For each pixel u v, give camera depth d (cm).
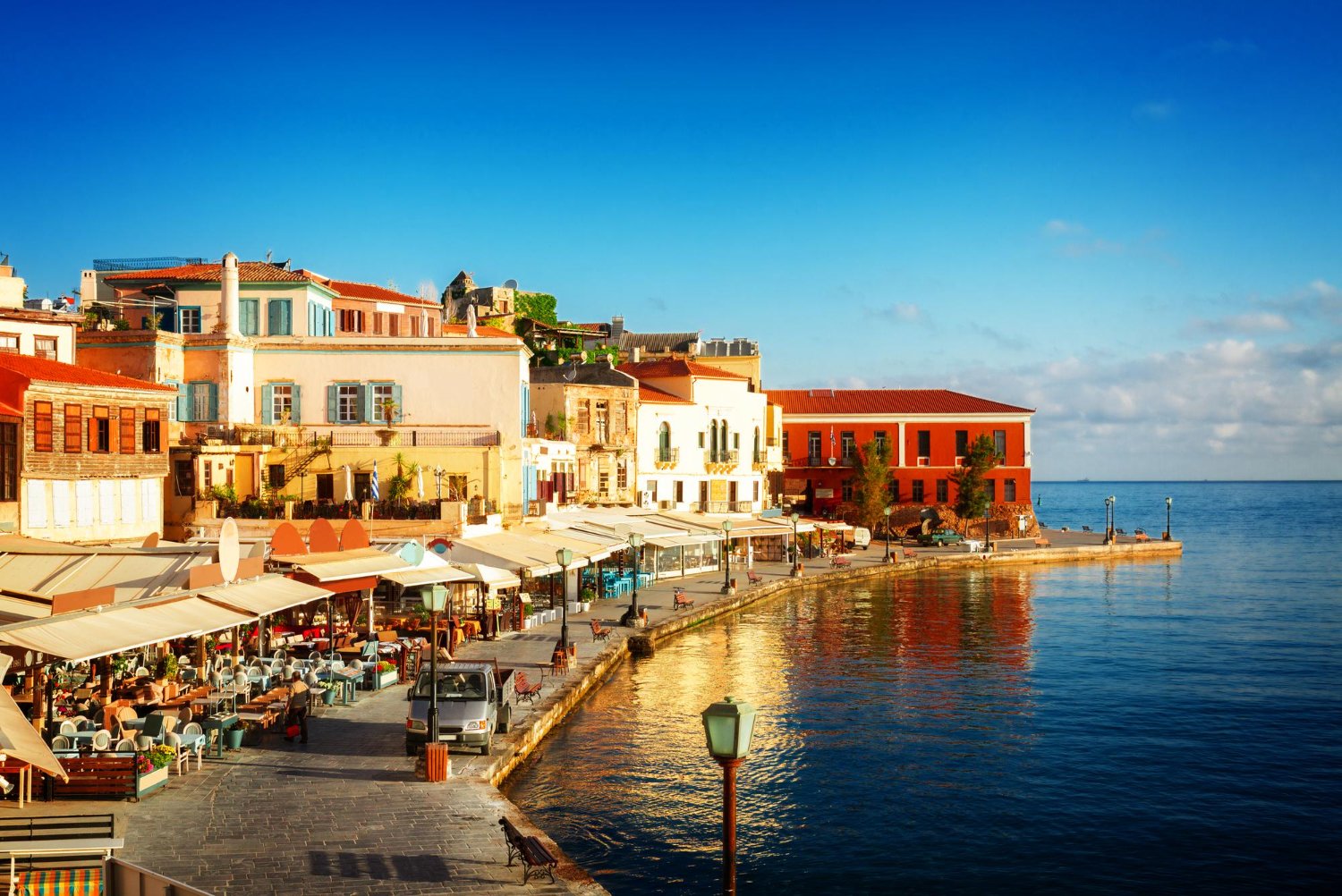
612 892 2403
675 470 9600
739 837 2805
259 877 2036
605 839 2714
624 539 6128
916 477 12038
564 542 5428
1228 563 11250
